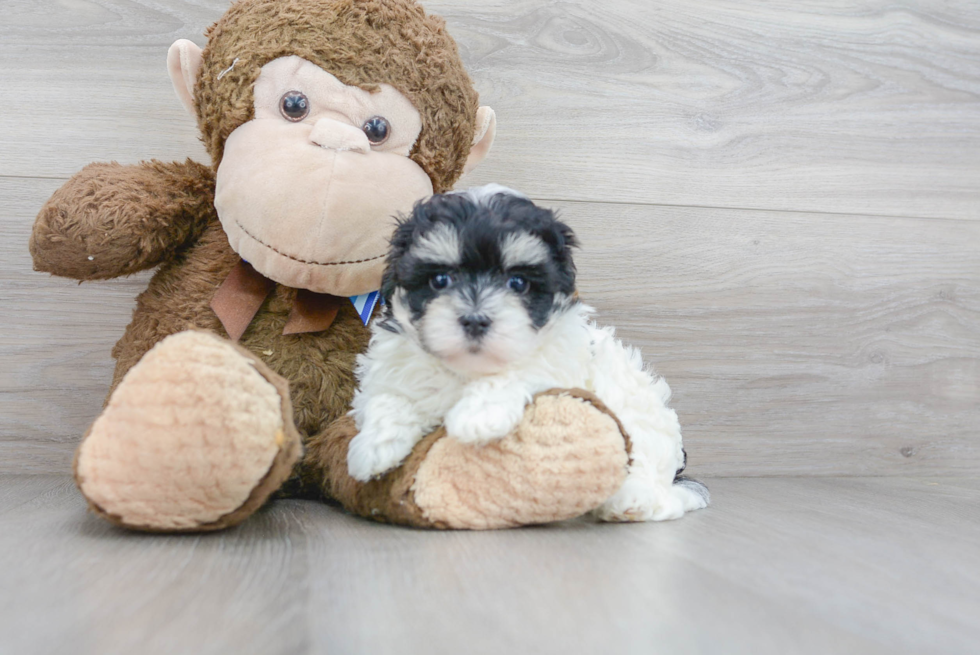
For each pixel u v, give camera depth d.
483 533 1.23
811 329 2.25
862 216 2.28
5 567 0.94
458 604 0.84
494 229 1.26
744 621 0.81
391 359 1.37
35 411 1.93
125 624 0.74
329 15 1.54
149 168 1.66
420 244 1.29
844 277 2.27
